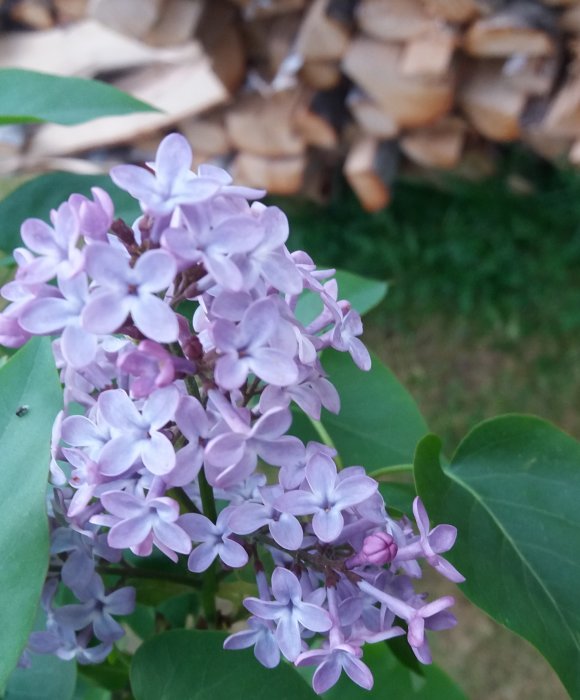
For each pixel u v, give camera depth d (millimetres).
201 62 618
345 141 677
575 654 190
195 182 151
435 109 607
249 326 151
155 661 187
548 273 671
